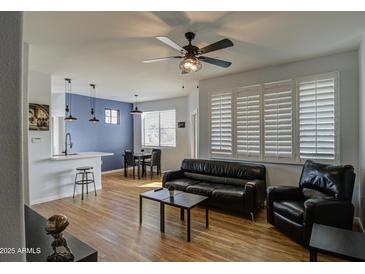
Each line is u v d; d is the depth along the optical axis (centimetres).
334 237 184
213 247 262
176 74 454
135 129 879
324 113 354
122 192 520
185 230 310
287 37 282
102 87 586
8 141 54
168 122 790
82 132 713
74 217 360
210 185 409
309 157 367
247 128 436
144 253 249
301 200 314
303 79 371
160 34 270
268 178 411
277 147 400
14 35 55
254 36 278
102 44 299
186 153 729
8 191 54
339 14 226
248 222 339
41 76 434
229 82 461
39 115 432
